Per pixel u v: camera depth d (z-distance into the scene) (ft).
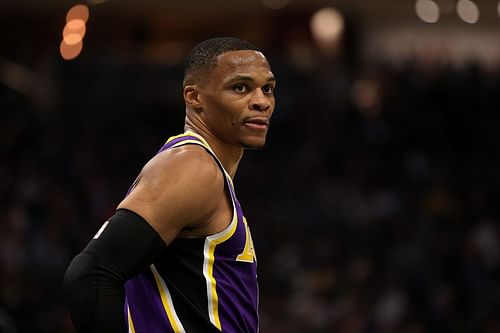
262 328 41.32
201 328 12.16
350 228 49.11
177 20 68.08
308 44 67.51
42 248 41.83
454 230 48.88
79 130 59.26
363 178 54.60
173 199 11.57
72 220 46.21
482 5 62.44
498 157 59.00
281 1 65.36
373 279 41.55
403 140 59.06
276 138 58.59
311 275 44.16
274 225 49.47
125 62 63.26
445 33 69.36
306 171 55.26
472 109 60.95
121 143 58.49
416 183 54.75
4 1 62.90
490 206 51.31
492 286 43.70
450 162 57.41
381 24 69.26
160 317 12.09
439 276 43.39
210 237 12.14
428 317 39.93
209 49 12.86
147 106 61.16
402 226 46.91
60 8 64.13
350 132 58.80
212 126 12.85
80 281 11.26
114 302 11.29
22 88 61.00
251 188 53.67
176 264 12.14
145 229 11.43
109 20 67.82
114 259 11.35
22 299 32.58
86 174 52.90
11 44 62.69
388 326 38.75
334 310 40.34
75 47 57.57
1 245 40.04
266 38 67.97
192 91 13.00
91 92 61.72
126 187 54.03
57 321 34.71
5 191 48.98
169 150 12.20
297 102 59.88
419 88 61.52
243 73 12.60
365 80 61.77
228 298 12.28
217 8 66.23
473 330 39.70
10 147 54.75
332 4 66.69
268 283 45.03
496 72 63.57
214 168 12.06
